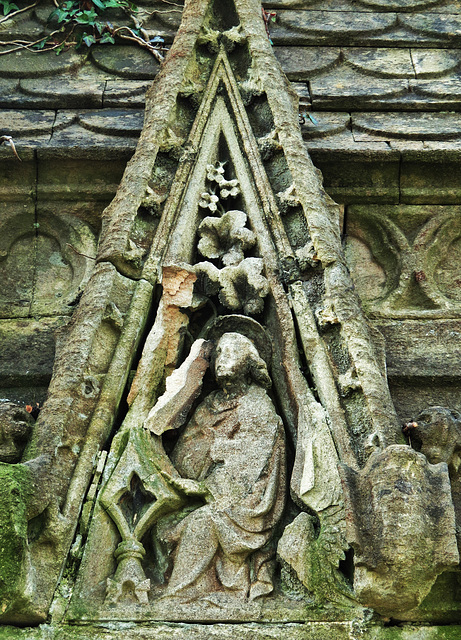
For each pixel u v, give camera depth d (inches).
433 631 139.3
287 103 201.2
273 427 159.5
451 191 209.9
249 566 147.9
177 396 162.2
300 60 241.3
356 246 206.4
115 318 168.9
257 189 190.4
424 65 240.7
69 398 157.8
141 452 156.2
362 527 135.6
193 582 144.9
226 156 199.8
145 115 203.8
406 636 138.6
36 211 207.5
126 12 252.4
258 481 154.1
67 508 148.4
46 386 183.9
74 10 248.4
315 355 164.2
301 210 183.8
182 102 205.5
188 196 191.2
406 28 250.5
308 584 142.6
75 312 173.5
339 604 140.9
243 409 161.6
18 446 154.9
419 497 135.9
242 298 177.0
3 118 222.1
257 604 142.6
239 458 156.4
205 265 178.7
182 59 208.1
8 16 248.5
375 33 247.9
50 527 144.6
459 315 193.8
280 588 145.8
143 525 150.3
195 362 166.6
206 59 213.2
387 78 237.1
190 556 147.4
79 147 209.3
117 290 173.9
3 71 235.8
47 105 228.1
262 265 177.5
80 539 147.4
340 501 147.6
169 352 169.8
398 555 132.3
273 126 197.8
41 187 208.1
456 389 184.1
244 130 199.8
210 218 186.1
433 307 196.1
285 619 140.6
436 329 191.8
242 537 148.8
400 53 244.5
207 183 194.7
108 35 246.2
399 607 135.5
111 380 162.9
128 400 163.2
